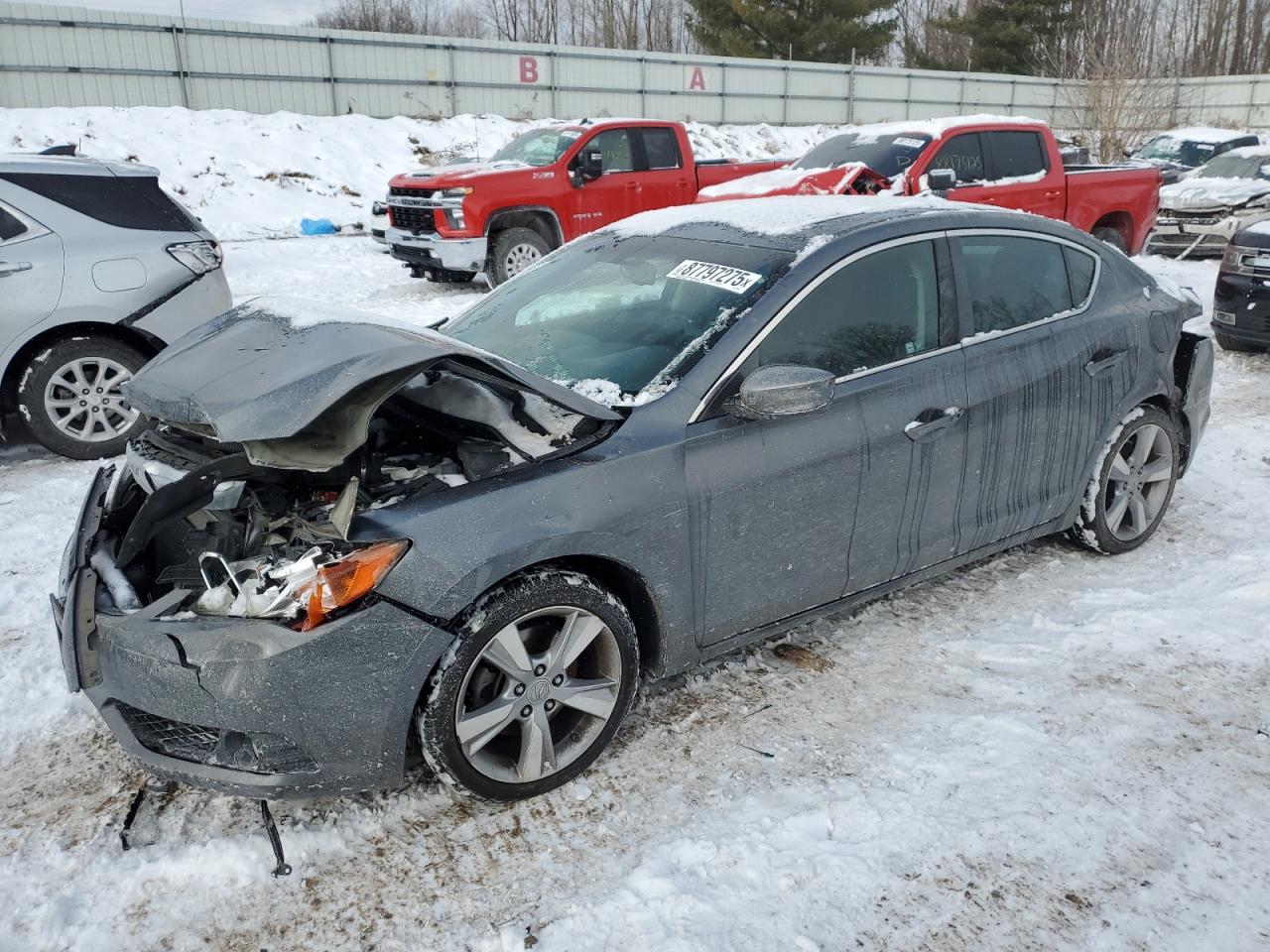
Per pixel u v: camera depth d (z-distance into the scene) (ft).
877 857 8.59
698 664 10.67
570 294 12.54
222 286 21.40
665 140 41.81
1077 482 13.69
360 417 8.59
